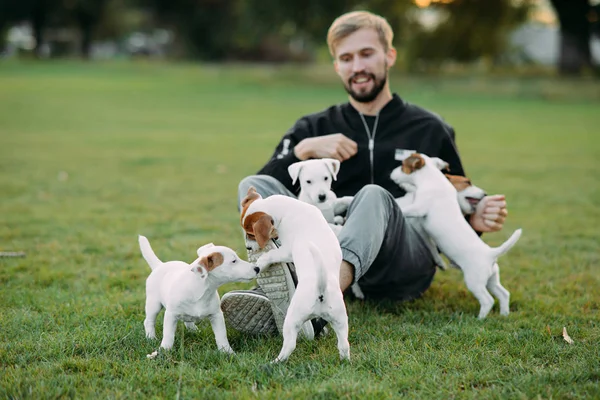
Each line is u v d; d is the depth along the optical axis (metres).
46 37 68.31
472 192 4.79
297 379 3.26
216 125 18.73
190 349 3.69
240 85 34.25
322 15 33.25
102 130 17.00
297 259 3.36
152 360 3.50
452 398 3.09
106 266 5.61
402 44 35.59
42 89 29.33
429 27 35.00
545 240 6.67
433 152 5.00
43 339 3.83
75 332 3.97
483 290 4.41
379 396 3.06
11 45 70.00
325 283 3.25
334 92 30.75
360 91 5.03
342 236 3.79
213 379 3.26
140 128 17.66
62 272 5.34
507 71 37.38
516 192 9.36
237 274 3.44
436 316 4.46
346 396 3.04
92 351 3.67
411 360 3.53
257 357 3.52
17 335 3.93
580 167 11.65
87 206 8.12
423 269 4.56
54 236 6.59
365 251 3.74
